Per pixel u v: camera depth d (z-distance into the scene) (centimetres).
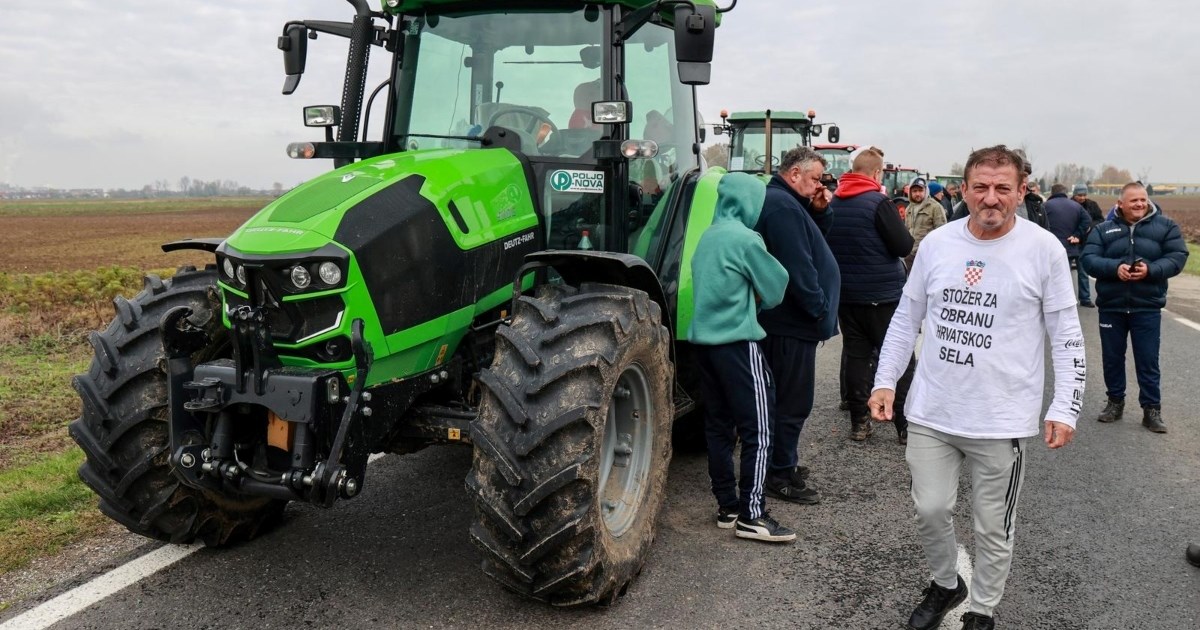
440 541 405
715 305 398
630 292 353
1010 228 300
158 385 350
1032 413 300
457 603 346
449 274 349
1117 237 598
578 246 411
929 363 314
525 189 399
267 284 312
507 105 418
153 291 382
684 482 495
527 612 339
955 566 326
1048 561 389
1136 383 753
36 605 342
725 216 425
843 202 562
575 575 319
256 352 311
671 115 484
